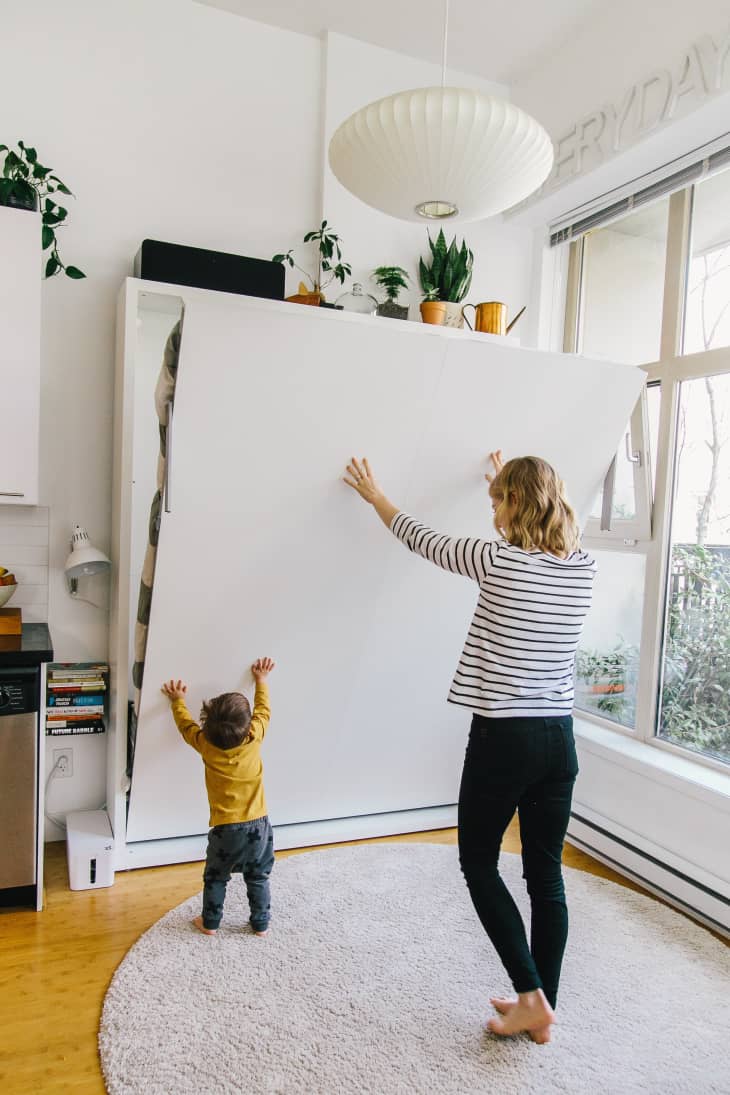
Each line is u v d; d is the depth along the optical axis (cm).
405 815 314
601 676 324
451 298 307
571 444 260
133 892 251
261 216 296
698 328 278
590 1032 188
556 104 307
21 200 232
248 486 222
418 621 269
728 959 224
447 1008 195
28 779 231
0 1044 178
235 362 199
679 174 275
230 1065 172
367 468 231
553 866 188
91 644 283
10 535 269
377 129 167
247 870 225
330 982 204
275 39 295
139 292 233
